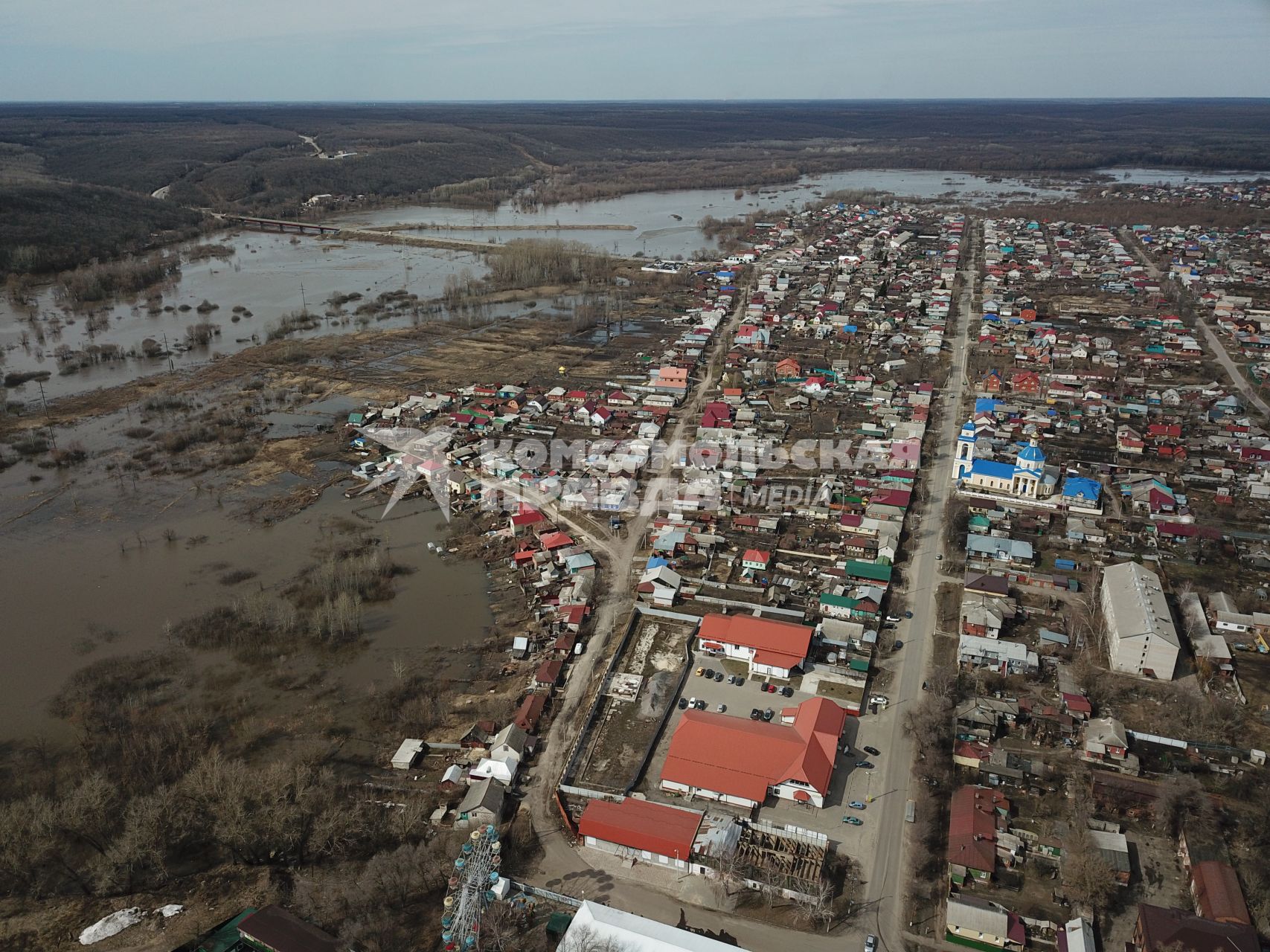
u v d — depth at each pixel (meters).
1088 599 109.31
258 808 73.50
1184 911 65.88
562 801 78.88
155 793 76.94
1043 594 110.56
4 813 72.44
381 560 121.75
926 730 83.88
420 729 89.69
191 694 95.31
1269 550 118.88
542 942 64.62
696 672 97.56
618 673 97.38
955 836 72.50
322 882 69.88
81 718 90.25
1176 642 93.38
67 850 74.44
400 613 110.69
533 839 75.25
